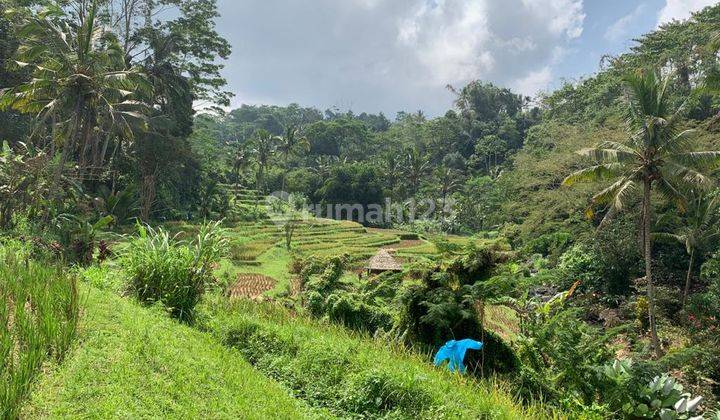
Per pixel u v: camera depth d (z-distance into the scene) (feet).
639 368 26.35
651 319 59.41
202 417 16.31
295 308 42.57
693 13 145.48
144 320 24.50
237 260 100.17
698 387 46.98
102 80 75.36
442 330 35.27
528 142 206.90
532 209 112.47
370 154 302.86
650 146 59.62
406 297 36.17
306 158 290.15
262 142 205.36
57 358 17.34
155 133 128.67
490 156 276.21
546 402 29.35
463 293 35.09
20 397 13.89
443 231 202.08
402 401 21.75
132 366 18.02
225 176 222.28
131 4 130.62
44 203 67.36
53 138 85.66
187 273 32.37
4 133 106.32
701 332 60.23
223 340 29.35
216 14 140.87
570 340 31.60
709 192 76.02
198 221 147.02
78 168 88.63
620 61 165.68
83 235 52.95
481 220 199.72
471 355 34.58
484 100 328.08
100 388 15.88
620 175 65.26
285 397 21.18
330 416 21.27
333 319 38.91
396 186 228.84
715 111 111.14
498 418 21.16
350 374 24.41
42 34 78.33
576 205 100.89
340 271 44.96
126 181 136.77
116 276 35.01
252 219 168.45
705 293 73.26
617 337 68.18
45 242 46.85
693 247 76.84
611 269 85.46
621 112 120.78
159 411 15.75
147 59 131.44
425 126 316.40
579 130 128.77
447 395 22.45
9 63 92.99
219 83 153.17
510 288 34.55
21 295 19.89
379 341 33.01
